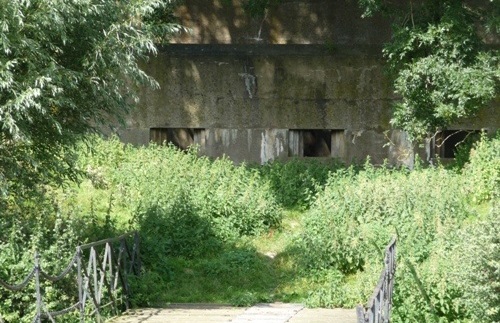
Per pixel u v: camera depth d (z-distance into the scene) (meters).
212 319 14.38
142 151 23.81
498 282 14.01
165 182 21.03
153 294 15.97
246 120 26.09
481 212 19.52
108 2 15.27
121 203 20.50
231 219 19.73
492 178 20.11
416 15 22.64
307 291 16.86
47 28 14.64
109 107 16.08
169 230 18.69
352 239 17.38
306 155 26.97
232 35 27.59
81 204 19.98
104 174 22.05
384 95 25.62
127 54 15.30
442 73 21.66
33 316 13.30
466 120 25.17
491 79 21.33
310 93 25.91
